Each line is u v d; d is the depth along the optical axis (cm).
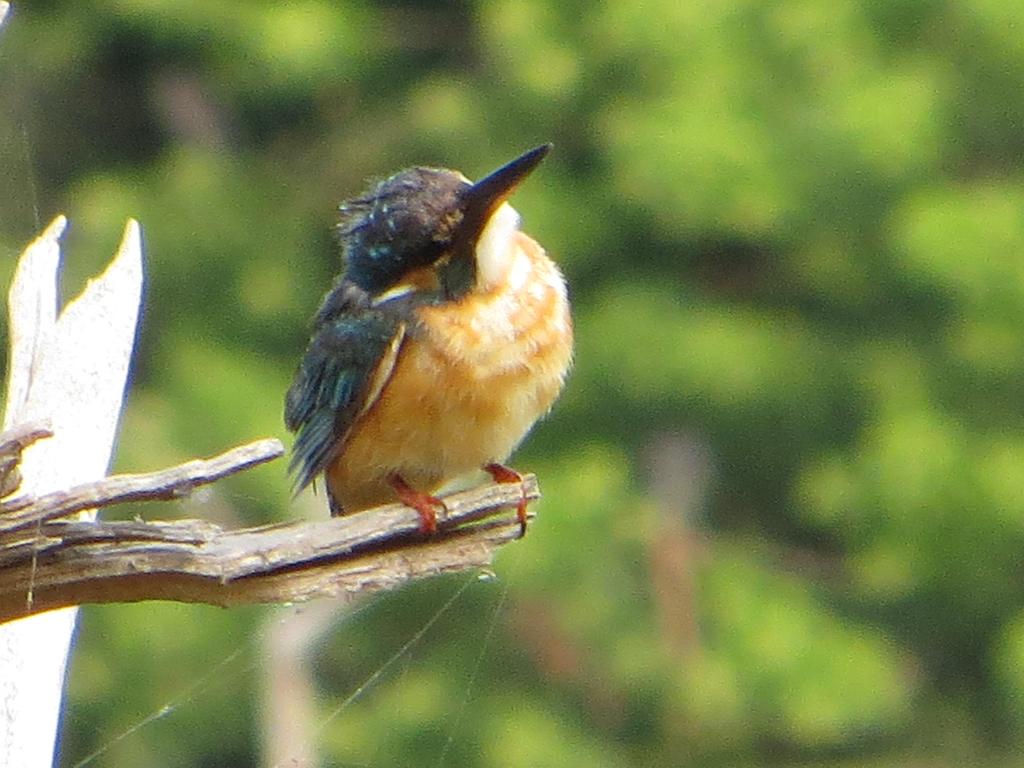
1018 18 1902
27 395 594
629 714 1641
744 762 1677
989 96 1945
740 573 1739
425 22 2036
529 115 1903
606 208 1883
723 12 1828
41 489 572
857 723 1700
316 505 1495
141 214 1845
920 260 1791
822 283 1886
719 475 1861
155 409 1714
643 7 1816
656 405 1839
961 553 1783
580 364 1822
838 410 1869
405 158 1922
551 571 1627
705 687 1630
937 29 1917
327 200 1914
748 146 1773
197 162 1898
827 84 1806
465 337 590
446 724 1575
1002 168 1969
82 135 1962
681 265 1917
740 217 1769
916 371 1859
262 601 498
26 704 546
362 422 604
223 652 1554
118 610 1552
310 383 632
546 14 1864
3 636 551
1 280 1642
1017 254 1792
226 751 1580
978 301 1817
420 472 613
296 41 1883
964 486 1767
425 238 604
